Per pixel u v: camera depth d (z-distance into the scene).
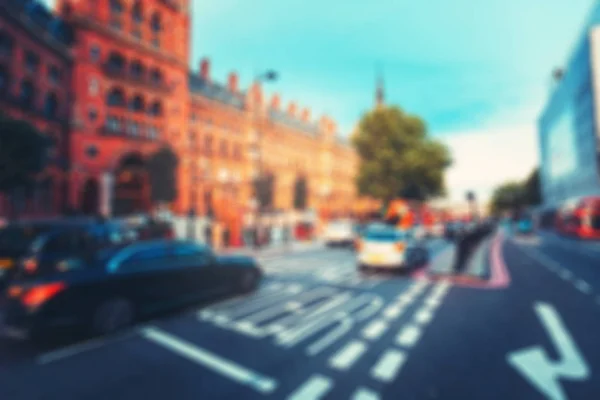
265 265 13.78
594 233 29.30
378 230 11.90
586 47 43.22
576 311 7.02
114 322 5.49
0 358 4.59
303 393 3.71
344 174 63.03
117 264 5.71
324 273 11.76
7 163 12.42
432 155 44.75
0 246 8.68
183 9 32.56
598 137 39.94
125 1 27.80
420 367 4.37
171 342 5.21
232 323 6.14
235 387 3.84
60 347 4.98
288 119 52.06
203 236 19.58
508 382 3.98
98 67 25.80
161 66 30.19
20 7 20.03
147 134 29.12
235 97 41.69
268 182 21.56
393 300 7.91
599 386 3.89
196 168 33.84
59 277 5.04
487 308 7.24
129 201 28.50
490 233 32.94
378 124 44.84
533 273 11.94
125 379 4.00
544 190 68.62
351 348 5.01
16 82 19.78
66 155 23.95
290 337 5.45
